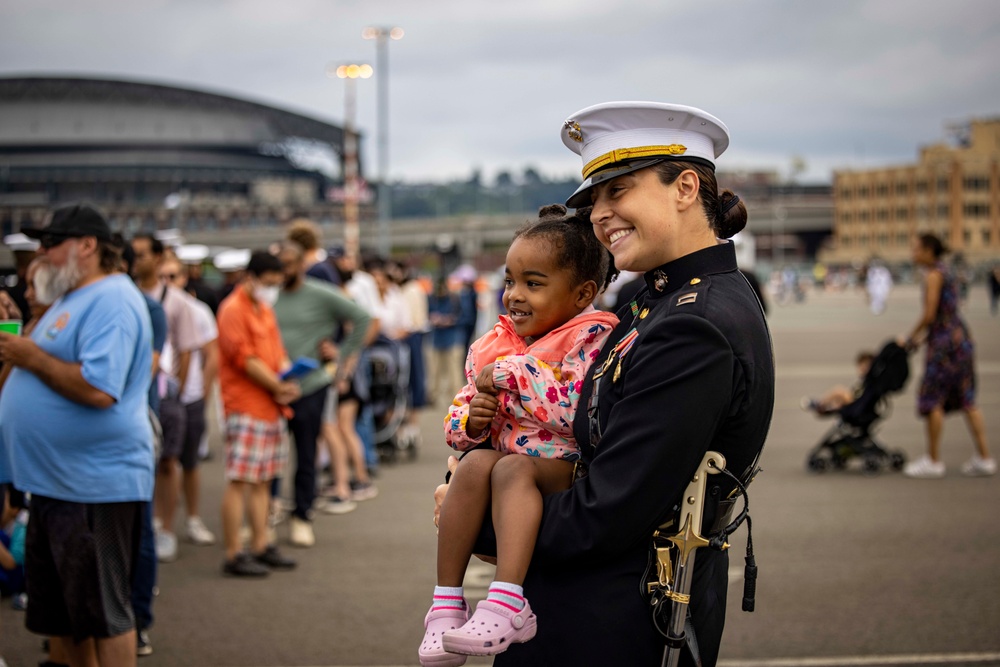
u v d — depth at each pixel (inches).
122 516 162.7
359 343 306.8
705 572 91.6
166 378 271.7
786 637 206.1
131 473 162.4
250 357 253.4
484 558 94.7
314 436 289.0
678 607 87.1
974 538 281.7
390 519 320.8
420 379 442.9
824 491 347.9
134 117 7608.3
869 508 320.5
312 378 285.3
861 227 5748.0
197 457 297.4
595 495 85.2
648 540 89.0
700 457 85.7
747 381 87.6
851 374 698.8
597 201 94.3
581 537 85.5
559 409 93.2
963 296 1833.2
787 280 2349.9
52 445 157.9
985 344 935.7
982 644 201.0
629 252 91.5
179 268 346.9
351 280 389.4
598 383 91.1
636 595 88.5
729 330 87.4
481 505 91.4
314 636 211.9
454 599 90.8
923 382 372.2
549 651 89.1
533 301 97.1
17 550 199.6
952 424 495.2
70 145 7357.3
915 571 250.7
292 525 289.1
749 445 89.1
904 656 195.0
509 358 94.0
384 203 2114.9
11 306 197.2
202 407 297.3
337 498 335.3
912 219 5442.9
